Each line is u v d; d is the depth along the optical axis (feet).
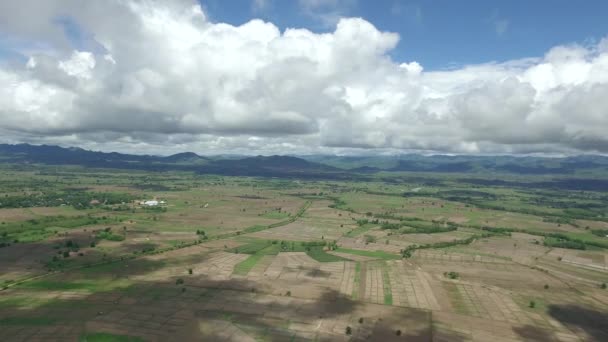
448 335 464.65
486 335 467.93
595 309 558.15
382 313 521.65
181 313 506.89
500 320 510.17
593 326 501.15
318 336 452.76
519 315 528.22
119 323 472.44
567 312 543.39
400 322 495.00
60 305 522.06
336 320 495.82
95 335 440.45
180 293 577.84
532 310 546.67
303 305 542.57
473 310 539.70
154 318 490.08
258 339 442.91
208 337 444.55
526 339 461.37
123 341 428.56
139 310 512.63
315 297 573.74
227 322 483.51
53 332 445.78
